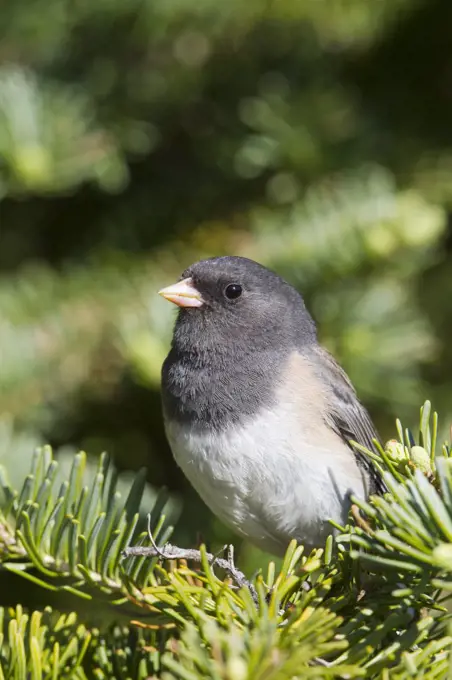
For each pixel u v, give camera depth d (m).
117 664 1.68
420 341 1.80
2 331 1.79
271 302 1.74
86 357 1.80
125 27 1.81
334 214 1.79
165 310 1.79
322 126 1.82
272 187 1.82
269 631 1.64
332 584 1.67
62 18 1.80
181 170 1.84
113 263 1.82
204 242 1.82
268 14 1.80
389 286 1.80
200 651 1.63
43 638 1.68
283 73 1.83
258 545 1.73
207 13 1.79
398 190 1.81
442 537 1.65
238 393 1.72
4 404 1.79
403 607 1.66
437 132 1.83
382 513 1.65
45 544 1.69
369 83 1.84
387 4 1.80
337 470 1.72
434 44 1.84
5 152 1.78
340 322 1.80
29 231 1.84
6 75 1.79
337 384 1.73
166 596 1.67
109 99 1.82
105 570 1.68
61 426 1.81
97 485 1.69
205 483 1.72
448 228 1.84
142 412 1.83
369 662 1.65
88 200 1.84
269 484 1.71
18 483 1.74
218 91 1.83
